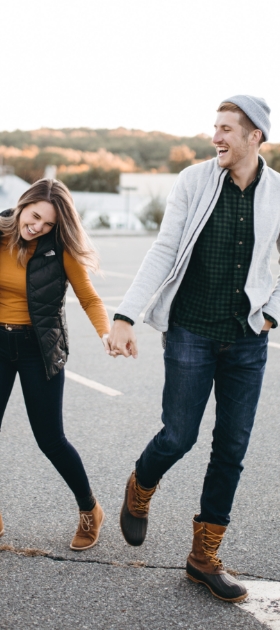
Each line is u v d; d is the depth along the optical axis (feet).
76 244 9.12
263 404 17.49
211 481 8.97
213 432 9.06
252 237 8.41
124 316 8.36
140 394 17.98
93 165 215.72
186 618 8.27
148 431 15.15
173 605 8.55
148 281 8.52
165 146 321.32
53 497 11.68
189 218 8.43
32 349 9.26
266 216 8.38
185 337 8.57
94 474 12.68
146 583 9.04
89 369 20.43
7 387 9.45
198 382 8.61
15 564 9.40
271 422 16.07
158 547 10.03
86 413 16.31
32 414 9.43
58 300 9.29
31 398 9.36
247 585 9.06
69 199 9.11
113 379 19.40
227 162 8.18
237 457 8.80
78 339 24.47
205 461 13.55
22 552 9.71
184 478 12.66
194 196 8.43
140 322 28.09
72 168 226.99
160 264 8.58
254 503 11.66
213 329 8.51
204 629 8.04
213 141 8.21
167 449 8.80
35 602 8.50
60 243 9.21
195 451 14.08
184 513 11.19
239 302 8.50
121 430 15.17
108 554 9.77
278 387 19.12
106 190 191.42
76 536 9.93
